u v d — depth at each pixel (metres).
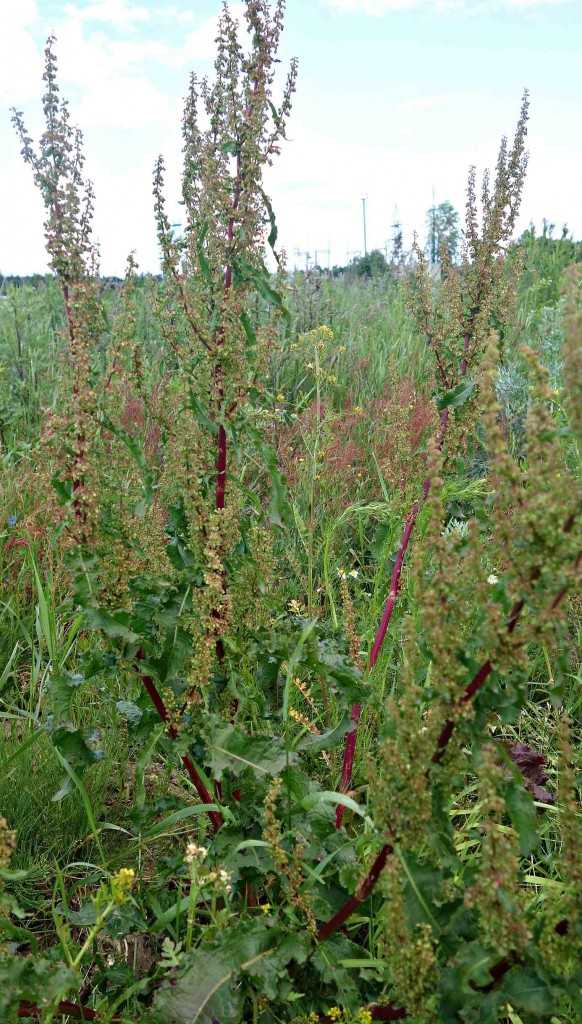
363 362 6.36
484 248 2.98
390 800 1.61
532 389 1.53
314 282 8.04
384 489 4.07
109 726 3.03
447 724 1.65
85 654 2.22
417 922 1.62
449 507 4.00
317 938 1.87
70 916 2.21
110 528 2.16
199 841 2.37
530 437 1.50
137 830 2.34
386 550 3.26
